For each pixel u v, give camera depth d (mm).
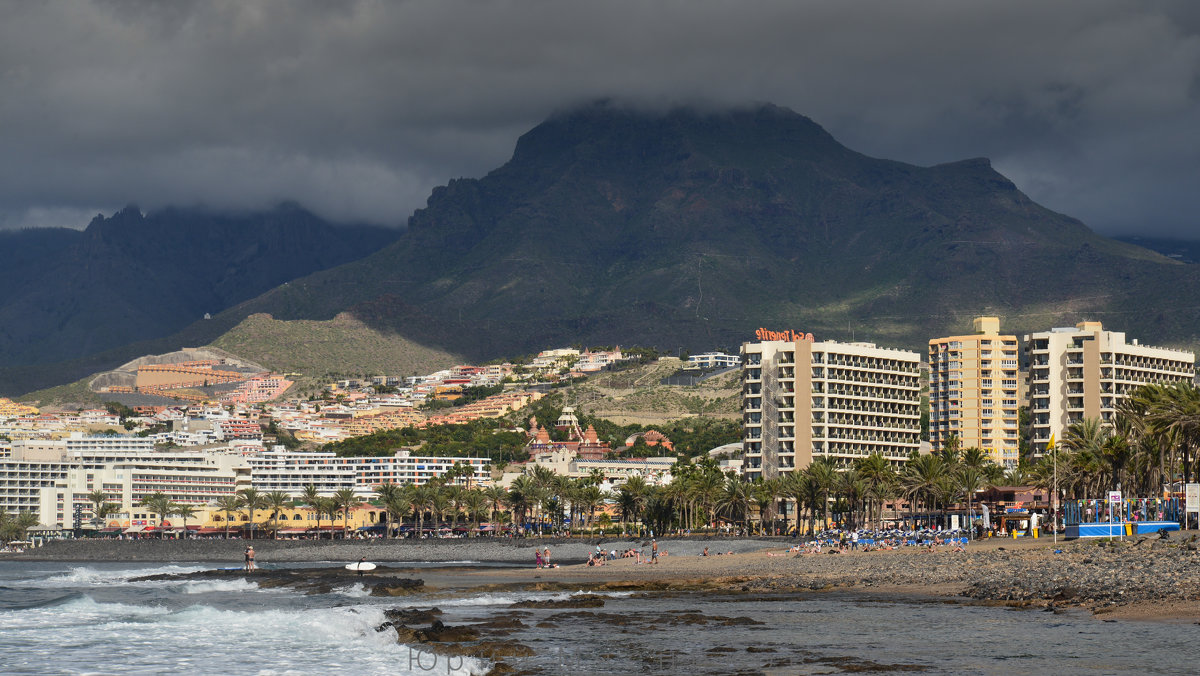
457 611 118438
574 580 178375
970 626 90500
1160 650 74688
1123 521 184875
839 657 78125
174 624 107688
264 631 101625
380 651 88500
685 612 112625
